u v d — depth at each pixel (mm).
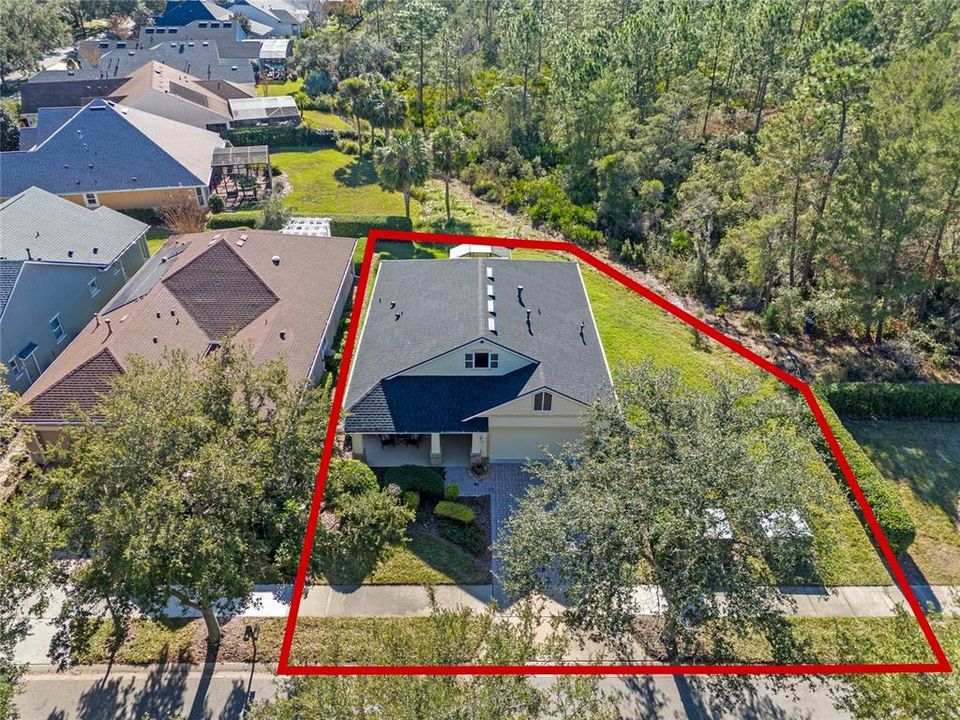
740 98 63594
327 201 51781
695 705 18328
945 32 49312
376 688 13148
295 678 15250
